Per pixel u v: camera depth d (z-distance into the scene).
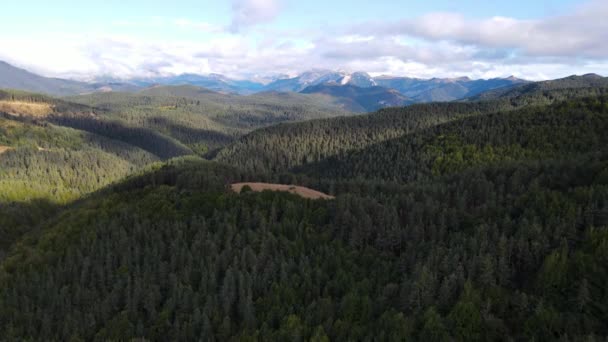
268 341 60.56
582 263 60.59
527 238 70.62
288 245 86.19
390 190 131.50
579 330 52.88
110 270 85.69
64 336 71.31
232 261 83.62
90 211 121.25
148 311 74.69
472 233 80.88
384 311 64.25
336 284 72.62
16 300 82.56
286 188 134.25
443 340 55.00
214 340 65.12
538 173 117.31
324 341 57.69
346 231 91.81
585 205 75.56
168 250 93.00
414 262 74.69
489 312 58.94
